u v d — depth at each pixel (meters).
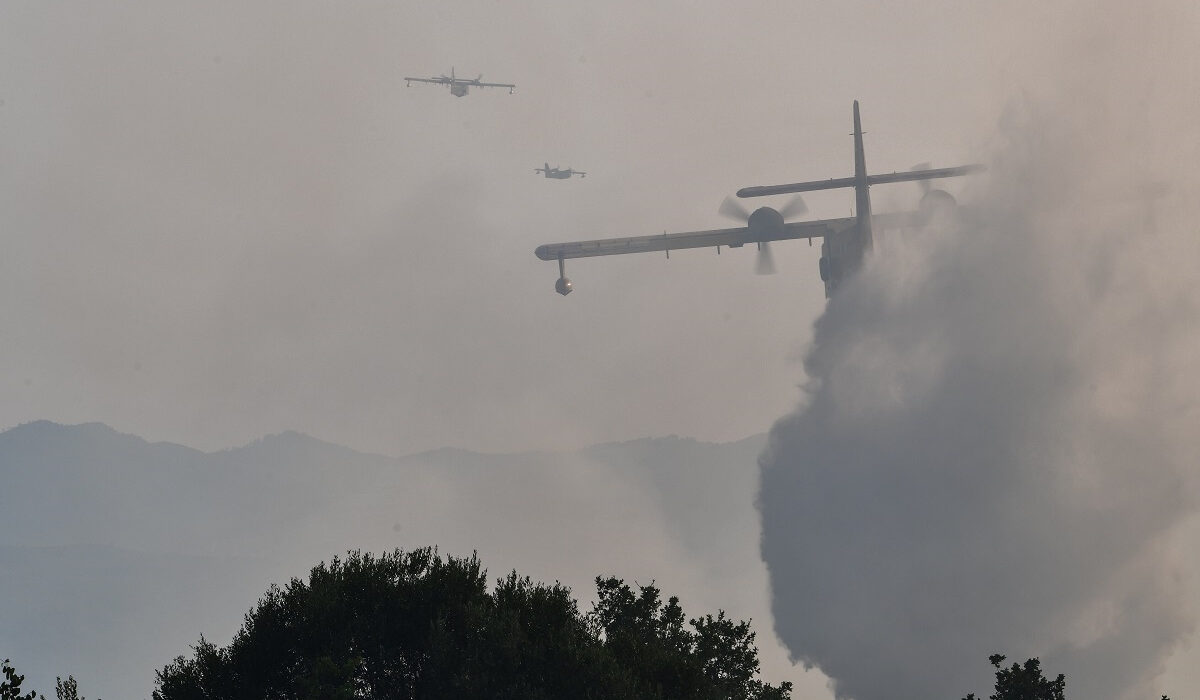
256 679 85.12
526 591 92.88
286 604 89.56
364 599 89.06
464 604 88.56
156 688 85.12
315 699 78.31
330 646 85.25
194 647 87.69
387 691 86.75
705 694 90.19
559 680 82.94
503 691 81.25
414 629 87.50
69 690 68.50
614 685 82.56
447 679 83.50
